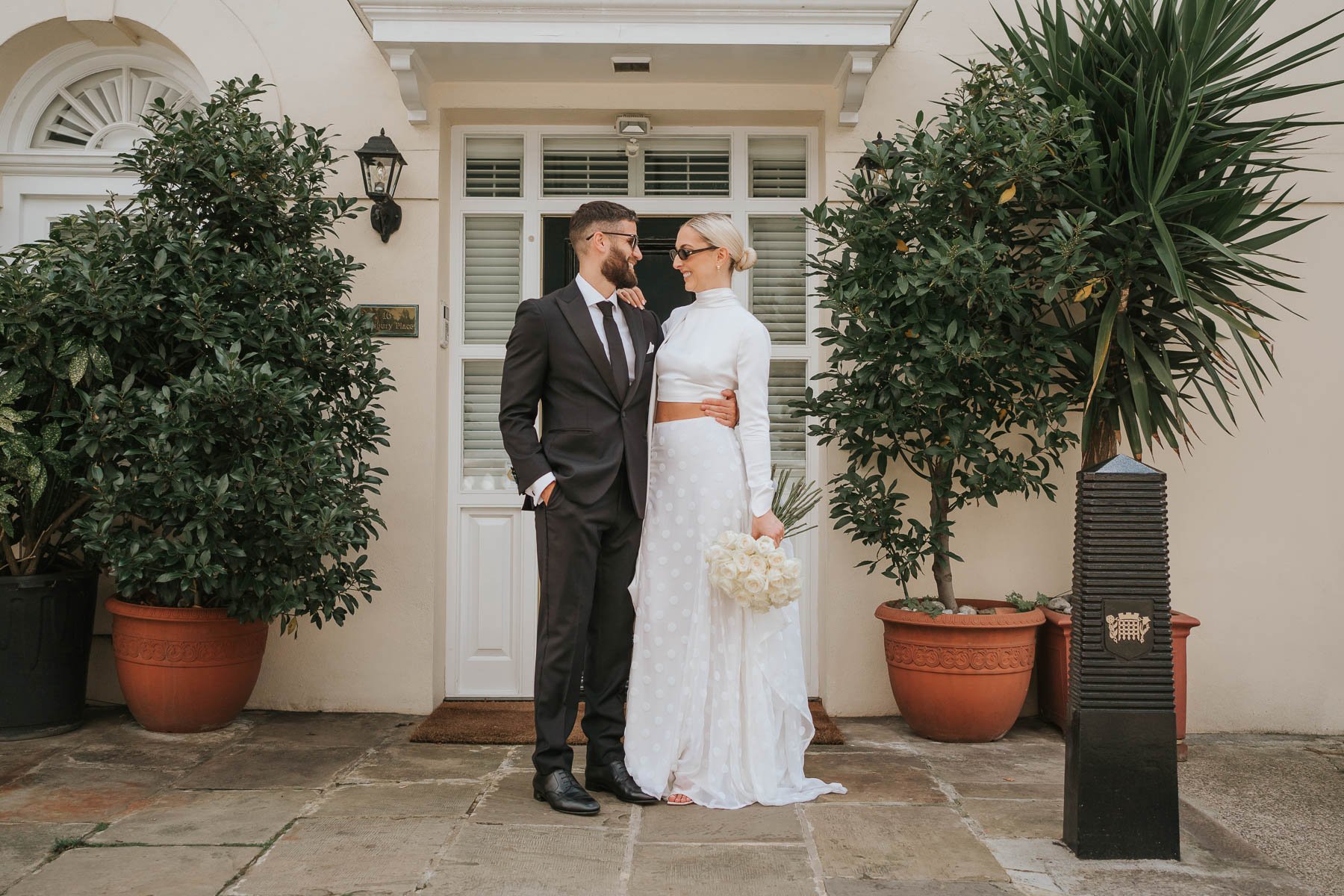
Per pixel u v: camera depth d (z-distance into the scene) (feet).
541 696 9.28
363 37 13.35
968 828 8.81
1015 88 11.21
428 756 11.09
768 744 9.46
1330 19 12.31
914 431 12.00
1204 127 11.39
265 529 11.03
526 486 9.09
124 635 11.56
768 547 9.07
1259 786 10.80
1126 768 8.15
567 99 13.51
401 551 13.16
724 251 9.78
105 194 14.15
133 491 10.64
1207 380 12.34
